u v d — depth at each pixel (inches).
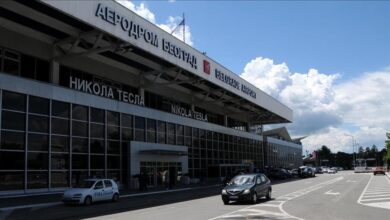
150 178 1694.1
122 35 1332.4
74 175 1309.1
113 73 1638.8
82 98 1365.7
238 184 957.8
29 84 1170.6
